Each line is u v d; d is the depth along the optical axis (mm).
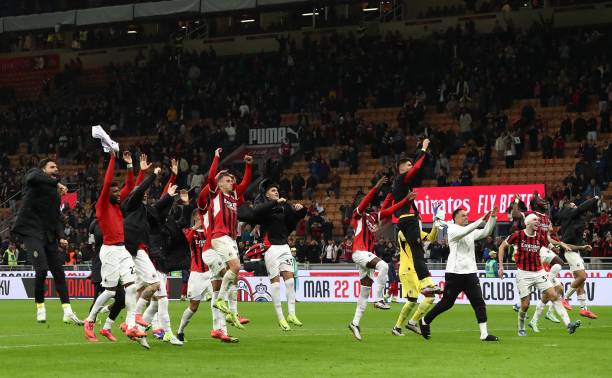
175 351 15453
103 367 13367
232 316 19656
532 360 14305
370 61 51312
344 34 55750
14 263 41062
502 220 34938
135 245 16469
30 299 38469
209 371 12945
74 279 38625
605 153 39812
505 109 47094
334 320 24141
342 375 12570
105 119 55188
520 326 18859
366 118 49750
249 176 19062
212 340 17422
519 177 42562
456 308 29969
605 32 48750
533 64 47438
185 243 20047
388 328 21156
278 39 54719
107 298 16703
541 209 22281
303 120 49094
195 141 50000
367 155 47312
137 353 15133
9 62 63531
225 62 56875
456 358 14570
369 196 18953
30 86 62688
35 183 20859
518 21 51219
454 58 49062
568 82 46062
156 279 16516
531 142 43656
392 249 34406
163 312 16484
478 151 44094
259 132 50312
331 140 48594
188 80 55188
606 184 39500
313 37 56438
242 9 49062
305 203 44688
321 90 51656
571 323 18953
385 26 54375
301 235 40812
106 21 52125
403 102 49594
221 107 53188
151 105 54906
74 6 60094
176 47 58844
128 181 17203
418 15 54000
